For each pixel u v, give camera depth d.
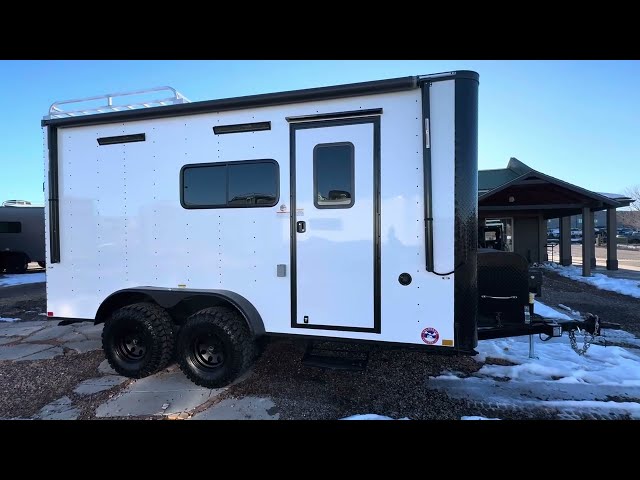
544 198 12.43
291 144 3.39
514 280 3.74
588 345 4.30
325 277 3.32
